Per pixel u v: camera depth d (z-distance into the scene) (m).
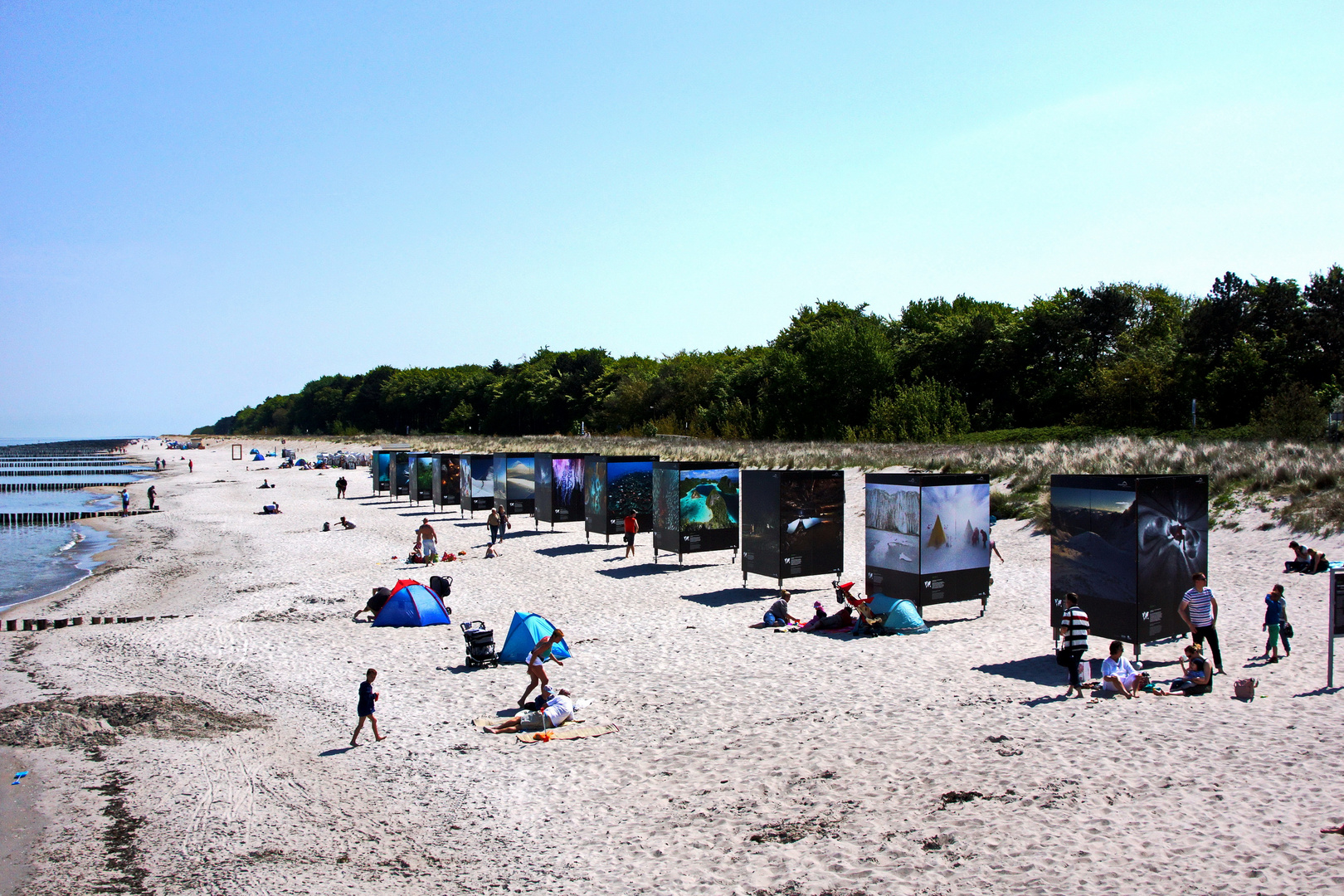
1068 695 13.12
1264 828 8.43
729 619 20.17
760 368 85.44
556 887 8.58
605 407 107.25
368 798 11.19
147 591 28.86
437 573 28.27
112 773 12.45
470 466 43.16
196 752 13.11
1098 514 14.82
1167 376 50.03
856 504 36.16
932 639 17.38
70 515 58.44
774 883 8.27
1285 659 14.23
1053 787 9.81
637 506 32.22
